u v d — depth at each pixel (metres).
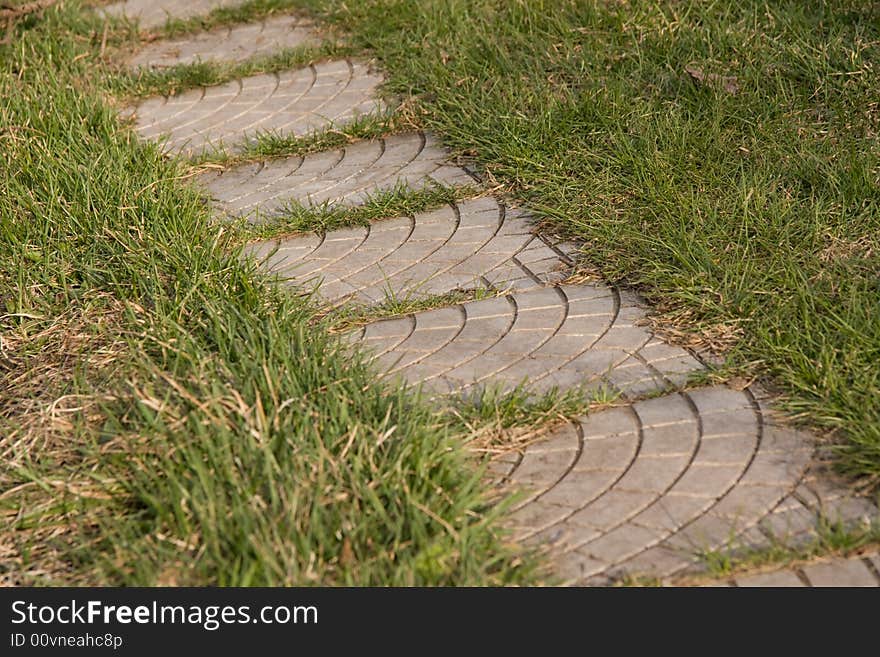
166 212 5.67
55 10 8.63
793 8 7.16
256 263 5.36
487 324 4.87
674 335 4.64
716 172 5.70
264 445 3.71
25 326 5.00
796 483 3.79
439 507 3.60
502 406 4.21
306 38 8.36
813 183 5.49
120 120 7.31
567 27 7.32
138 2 9.50
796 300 4.63
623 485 3.85
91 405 4.37
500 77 6.92
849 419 3.96
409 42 7.67
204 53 8.38
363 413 4.04
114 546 3.57
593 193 5.70
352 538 3.46
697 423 4.11
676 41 6.98
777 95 6.27
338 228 5.88
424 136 6.77
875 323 4.41
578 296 5.02
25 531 3.80
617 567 3.51
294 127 7.09
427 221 5.85
